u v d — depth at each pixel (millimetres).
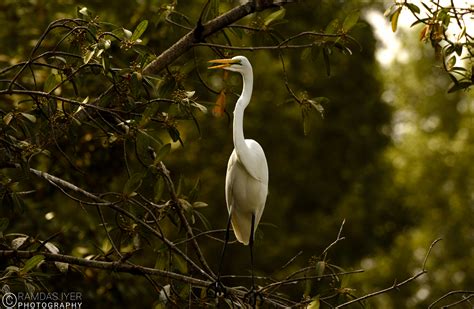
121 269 7793
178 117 7801
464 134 39062
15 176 9703
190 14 18062
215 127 23844
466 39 8688
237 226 9977
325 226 26938
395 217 30812
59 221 12664
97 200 7699
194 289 8992
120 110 7988
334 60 25578
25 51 13883
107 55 7531
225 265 22625
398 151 39312
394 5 8914
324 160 27734
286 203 25781
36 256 7043
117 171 11734
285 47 9234
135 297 13062
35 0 14438
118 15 15547
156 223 7723
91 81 10992
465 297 8109
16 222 11641
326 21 24297
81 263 7691
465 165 37531
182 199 8367
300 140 26266
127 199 7602
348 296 7840
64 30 8930
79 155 11406
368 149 28406
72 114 7781
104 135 8953
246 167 9250
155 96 8141
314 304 7496
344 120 27406
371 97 28234
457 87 8781
